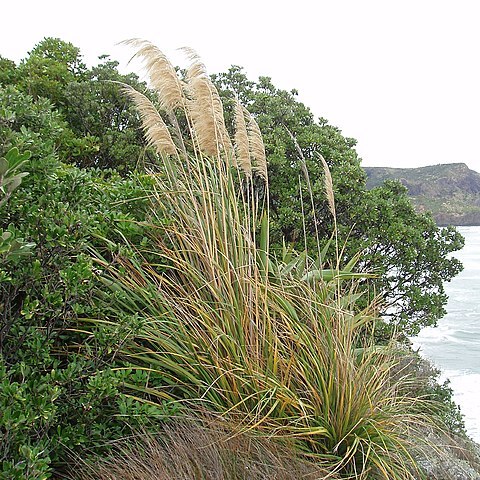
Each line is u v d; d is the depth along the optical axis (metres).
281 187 10.71
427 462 4.70
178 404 4.15
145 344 4.57
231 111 11.80
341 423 4.22
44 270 3.48
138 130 11.02
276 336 4.35
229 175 5.57
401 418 4.52
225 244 4.83
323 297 5.04
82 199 3.84
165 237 5.14
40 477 2.71
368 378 4.65
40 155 3.75
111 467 3.51
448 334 25.80
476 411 15.06
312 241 10.43
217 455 3.56
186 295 4.61
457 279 46.25
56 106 11.08
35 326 3.56
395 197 11.74
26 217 3.44
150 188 5.56
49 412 3.02
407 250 10.64
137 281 4.66
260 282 4.76
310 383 4.36
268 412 4.01
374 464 4.09
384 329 7.69
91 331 4.36
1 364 3.14
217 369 4.22
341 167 10.70
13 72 11.05
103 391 3.49
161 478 3.26
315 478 3.69
